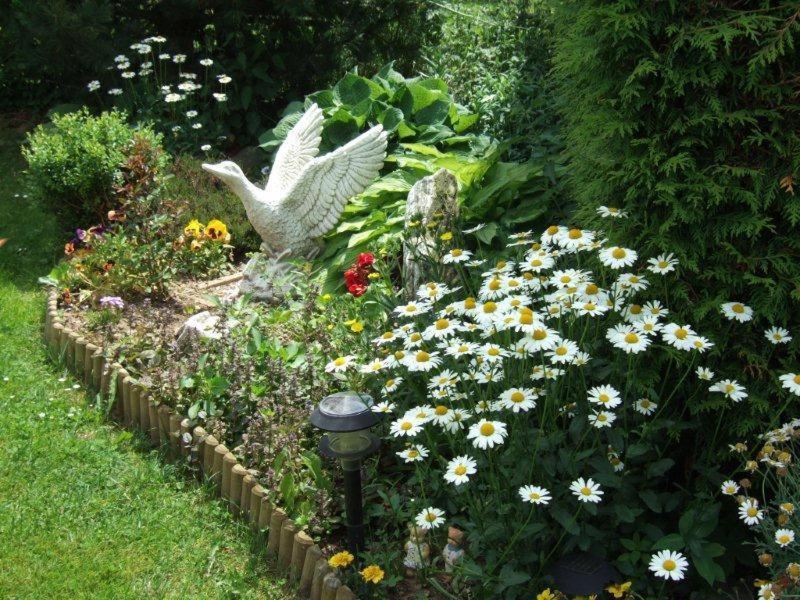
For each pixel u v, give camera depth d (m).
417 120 6.56
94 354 4.44
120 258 5.33
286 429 3.51
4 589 3.06
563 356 2.74
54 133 6.33
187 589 3.08
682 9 2.81
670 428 2.89
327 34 8.10
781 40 2.60
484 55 7.29
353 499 3.01
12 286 5.71
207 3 7.78
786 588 2.41
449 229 4.23
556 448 2.89
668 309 3.03
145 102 7.97
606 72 3.06
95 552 3.26
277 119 8.28
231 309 4.41
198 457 3.73
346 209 5.50
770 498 3.06
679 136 2.93
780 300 2.84
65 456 3.86
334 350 3.97
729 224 2.87
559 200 4.79
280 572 3.15
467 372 3.22
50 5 7.54
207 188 6.64
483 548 2.87
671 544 2.65
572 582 2.62
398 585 2.98
